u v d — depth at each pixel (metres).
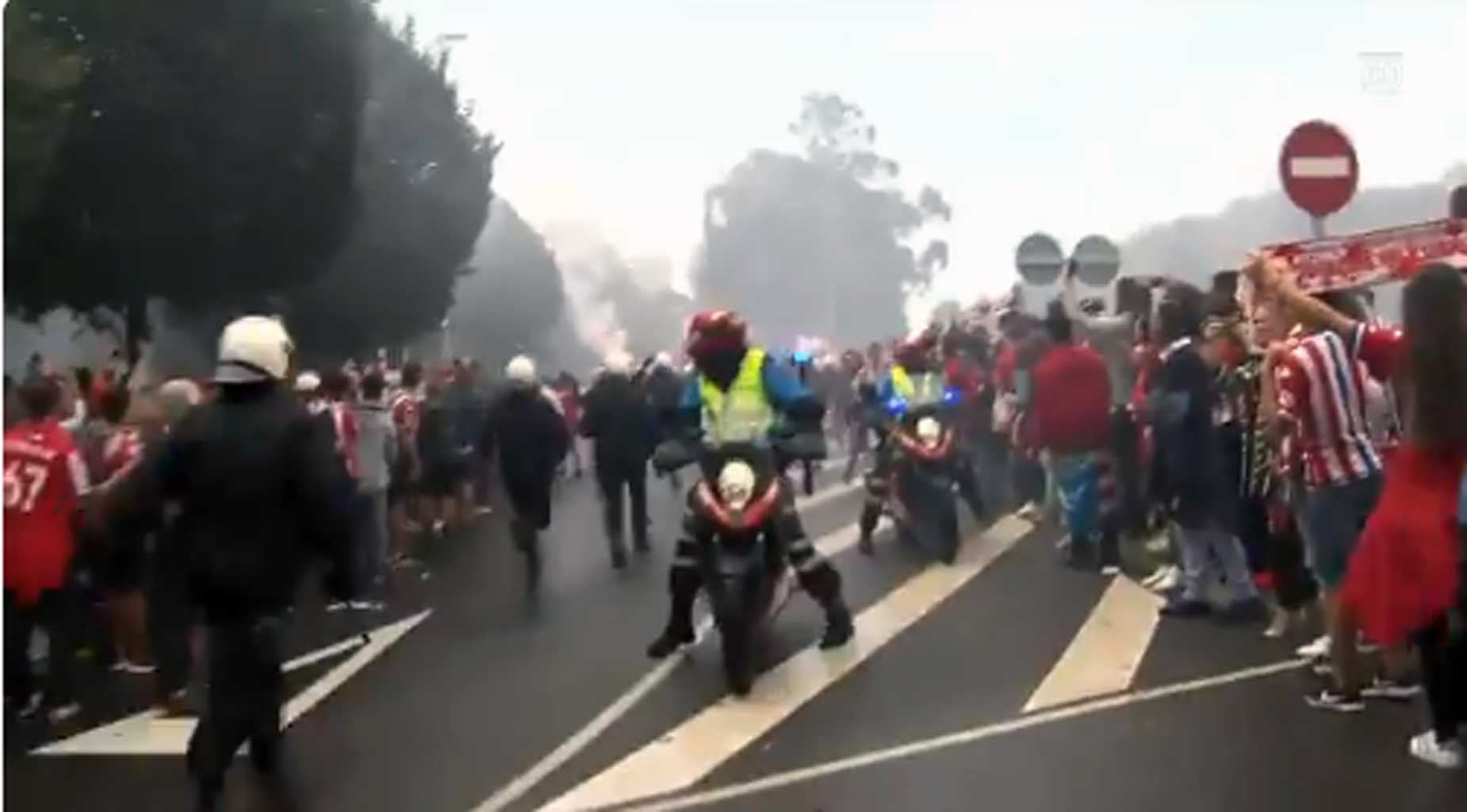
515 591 15.13
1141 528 15.70
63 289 25.12
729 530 10.12
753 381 10.80
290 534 6.97
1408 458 7.93
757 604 10.40
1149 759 8.28
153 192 25.36
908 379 16.48
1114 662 10.72
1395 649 9.07
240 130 26.20
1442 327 7.80
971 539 17.67
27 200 20.22
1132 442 15.09
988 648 11.34
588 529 20.84
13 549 9.59
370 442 15.18
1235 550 12.04
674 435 10.95
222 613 7.00
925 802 7.62
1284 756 8.23
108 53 24.20
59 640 10.12
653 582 15.44
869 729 9.12
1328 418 8.91
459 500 21.66
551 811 7.68
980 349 19.78
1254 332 10.25
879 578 14.89
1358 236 10.21
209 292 28.36
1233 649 11.05
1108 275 21.89
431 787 8.14
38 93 19.31
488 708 9.94
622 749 8.80
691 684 10.45
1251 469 11.41
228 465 6.88
